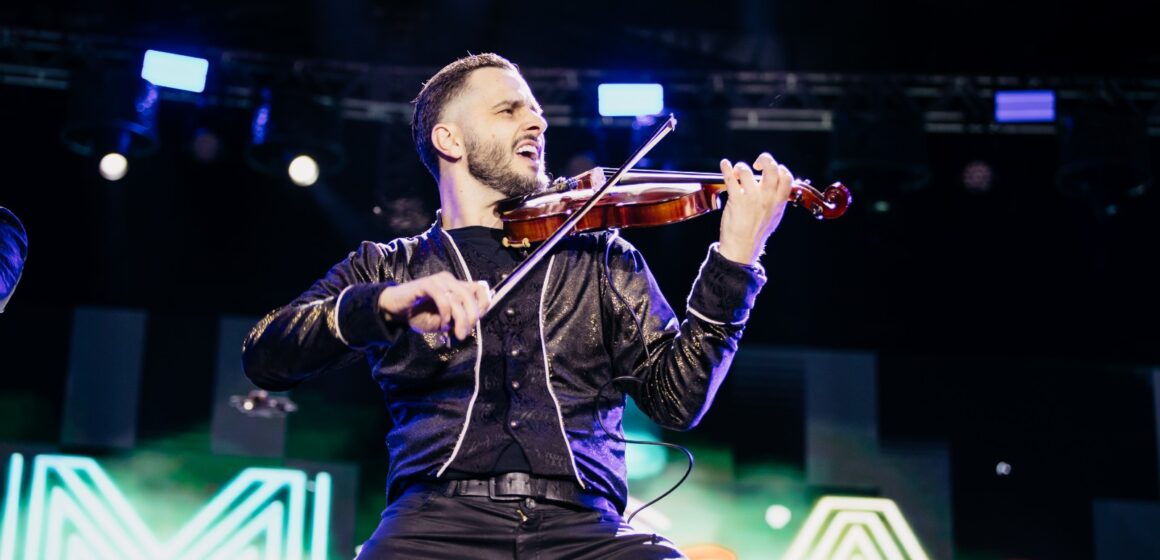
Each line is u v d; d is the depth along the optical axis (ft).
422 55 25.66
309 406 26.94
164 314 26.94
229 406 26.84
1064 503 27.43
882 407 27.55
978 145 26.76
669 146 25.09
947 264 27.40
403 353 7.93
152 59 24.36
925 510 27.12
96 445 26.25
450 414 7.75
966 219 27.14
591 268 8.30
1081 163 24.14
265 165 25.73
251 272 27.02
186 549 25.72
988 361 27.76
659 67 25.55
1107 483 27.45
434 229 8.73
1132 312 27.14
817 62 25.66
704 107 25.38
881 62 25.30
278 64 25.27
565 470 7.58
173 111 26.43
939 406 27.68
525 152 8.77
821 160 26.43
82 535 25.54
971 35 24.82
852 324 27.66
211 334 27.04
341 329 7.48
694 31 26.07
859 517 26.89
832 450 27.30
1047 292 27.35
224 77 25.11
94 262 26.61
